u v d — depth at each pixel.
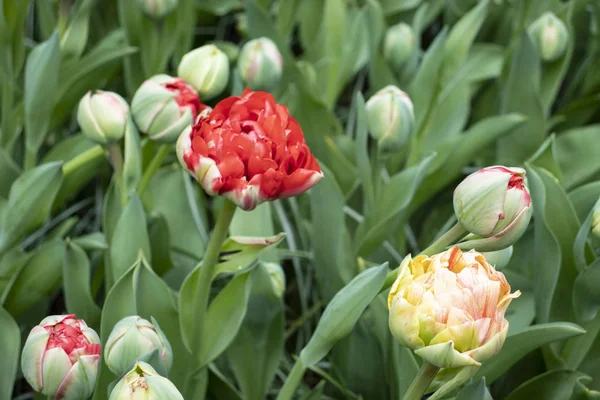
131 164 1.36
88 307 1.39
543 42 1.62
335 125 1.68
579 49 1.97
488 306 1.14
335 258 1.49
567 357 1.42
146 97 1.35
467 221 1.23
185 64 1.41
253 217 1.47
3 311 1.36
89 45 1.89
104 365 1.30
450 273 1.15
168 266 1.49
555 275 1.38
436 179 1.59
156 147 1.51
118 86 1.87
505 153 1.63
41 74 1.47
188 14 1.72
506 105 1.63
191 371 1.34
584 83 1.82
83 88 1.63
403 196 1.45
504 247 1.24
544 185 1.40
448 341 1.14
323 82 1.76
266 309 1.40
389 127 1.43
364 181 1.47
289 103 1.66
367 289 1.23
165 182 1.56
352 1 1.89
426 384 1.18
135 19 1.62
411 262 1.17
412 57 1.63
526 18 1.73
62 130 1.75
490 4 1.86
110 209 1.42
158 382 1.16
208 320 1.35
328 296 1.53
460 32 1.67
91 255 1.53
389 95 1.43
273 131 1.21
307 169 1.21
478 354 1.14
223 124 1.22
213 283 1.57
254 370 1.42
